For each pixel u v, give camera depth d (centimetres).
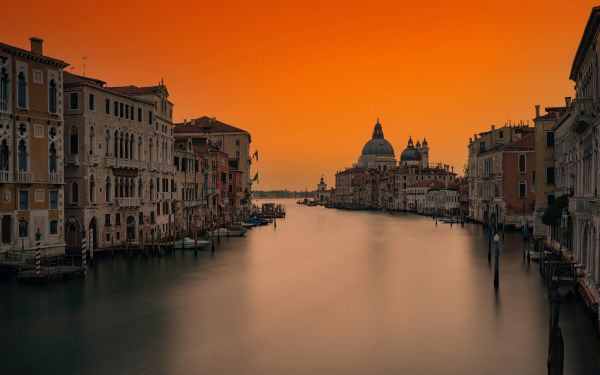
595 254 2984
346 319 3091
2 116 4281
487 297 3669
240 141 12744
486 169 10219
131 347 2588
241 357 2447
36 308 3338
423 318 3111
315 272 4825
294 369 2302
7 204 4309
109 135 5662
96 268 4831
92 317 3134
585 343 2641
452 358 2438
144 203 6291
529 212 9006
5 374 2255
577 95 4034
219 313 3238
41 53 4684
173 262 5350
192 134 11756
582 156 3525
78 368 2317
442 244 7444
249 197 13188
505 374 2258
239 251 6519
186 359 2420
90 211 5338
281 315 3188
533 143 9006
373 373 2261
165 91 6881
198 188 8344
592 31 3108
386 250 6725
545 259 4766
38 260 4081
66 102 5297
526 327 2917
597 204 2916
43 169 4644
